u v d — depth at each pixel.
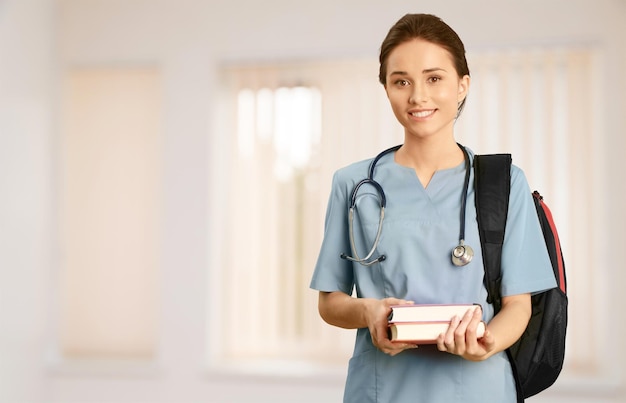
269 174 4.66
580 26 4.09
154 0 4.56
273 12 4.45
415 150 1.43
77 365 4.54
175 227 4.50
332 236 1.49
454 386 1.34
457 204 1.38
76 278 4.91
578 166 4.29
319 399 4.27
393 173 1.45
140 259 4.87
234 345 4.65
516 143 4.35
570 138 4.29
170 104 4.54
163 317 4.48
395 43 1.33
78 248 4.92
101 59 4.60
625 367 4.01
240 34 4.48
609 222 4.05
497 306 1.37
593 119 4.27
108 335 4.87
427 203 1.40
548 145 4.31
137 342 4.85
